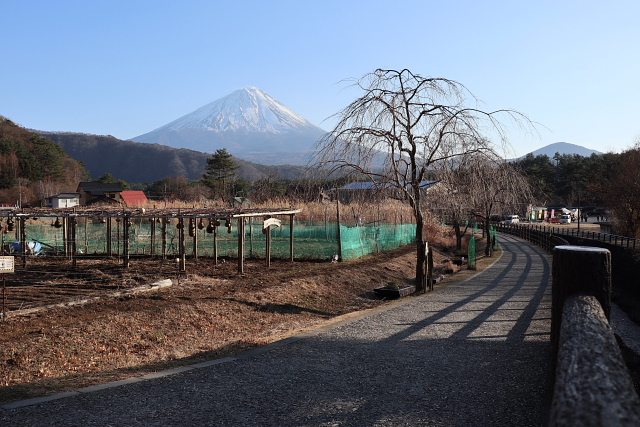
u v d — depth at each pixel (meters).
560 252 4.57
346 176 13.77
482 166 13.40
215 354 7.86
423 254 15.04
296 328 11.00
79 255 24.08
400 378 5.88
